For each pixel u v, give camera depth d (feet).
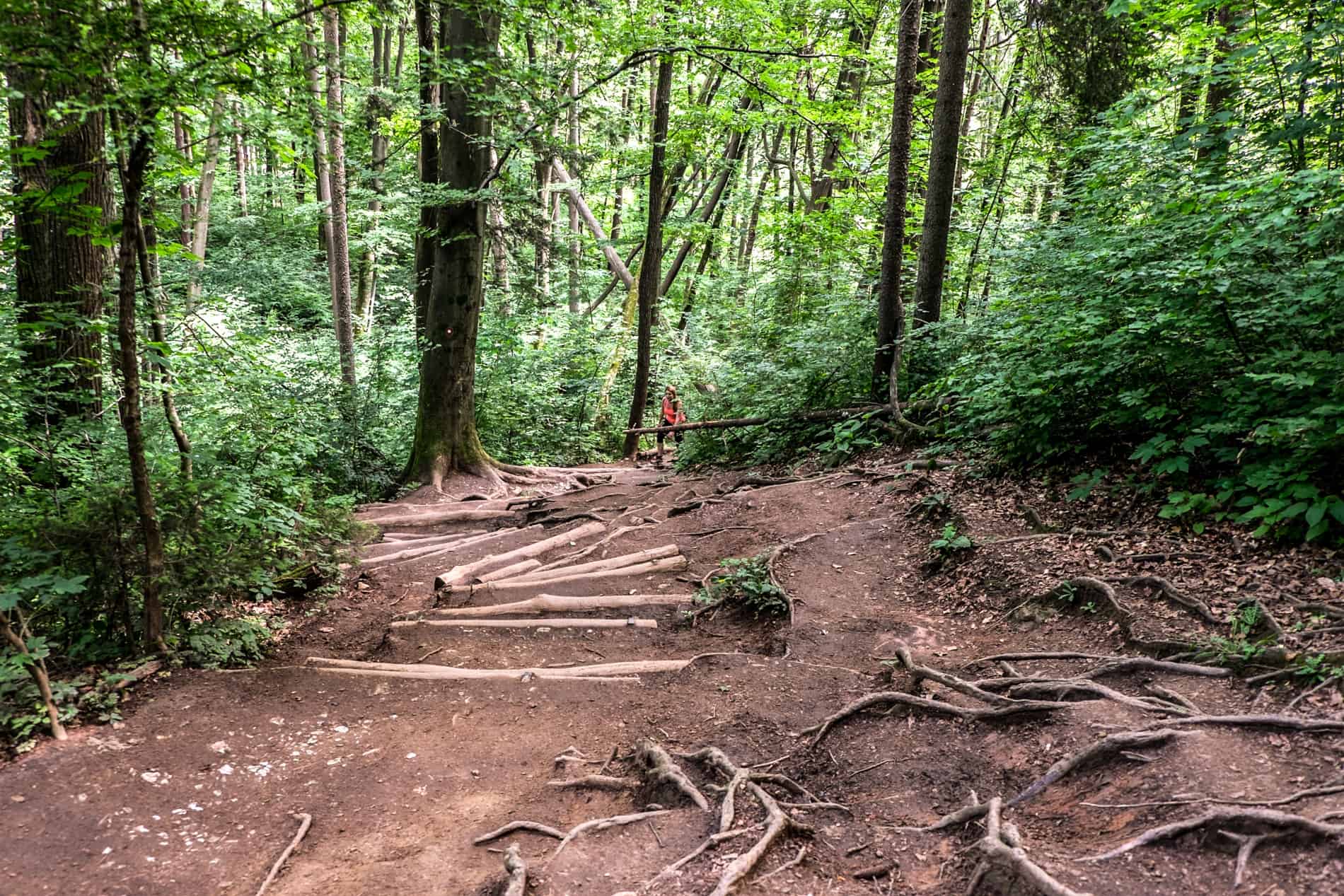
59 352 22.39
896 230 33.83
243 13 14.35
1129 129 25.29
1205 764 9.68
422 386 37.17
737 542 25.02
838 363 37.19
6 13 12.70
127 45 13.44
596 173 63.93
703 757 12.64
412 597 23.00
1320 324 16.66
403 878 10.48
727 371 46.88
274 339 40.37
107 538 15.99
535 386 53.11
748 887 9.16
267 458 24.61
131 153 14.43
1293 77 19.24
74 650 15.98
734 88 49.65
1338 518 13.93
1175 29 26.18
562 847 10.52
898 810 10.99
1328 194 15.96
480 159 34.91
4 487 17.93
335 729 15.05
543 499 34.53
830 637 17.61
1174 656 12.87
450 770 13.55
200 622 18.57
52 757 13.01
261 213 88.53
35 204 15.28
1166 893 7.97
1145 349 18.83
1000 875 8.60
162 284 20.72
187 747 13.84
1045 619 16.02
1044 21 39.52
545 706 15.85
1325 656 11.27
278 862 10.88
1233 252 16.88
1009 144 44.83
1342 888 7.45
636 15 41.22
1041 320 22.12
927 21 49.11
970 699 13.33
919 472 26.32
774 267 52.03
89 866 10.75
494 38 33.30
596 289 83.66
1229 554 15.39
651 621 20.20
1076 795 10.19
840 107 48.42
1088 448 21.68
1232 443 17.60
